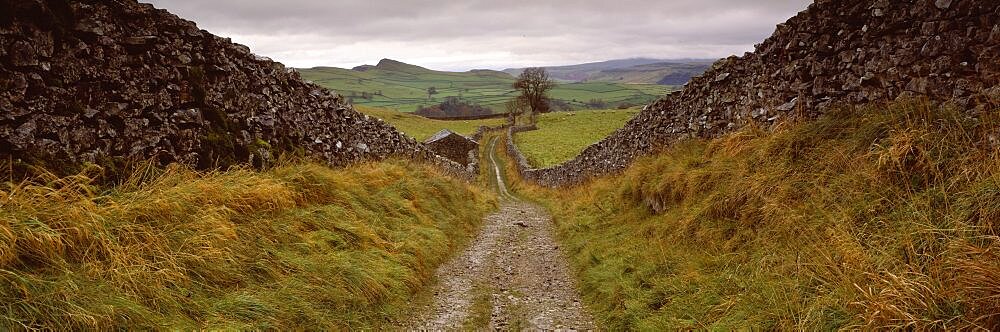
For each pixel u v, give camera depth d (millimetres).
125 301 4867
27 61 5867
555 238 14039
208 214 6723
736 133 9727
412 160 20047
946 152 5555
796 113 8883
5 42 5672
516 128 79000
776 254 6168
